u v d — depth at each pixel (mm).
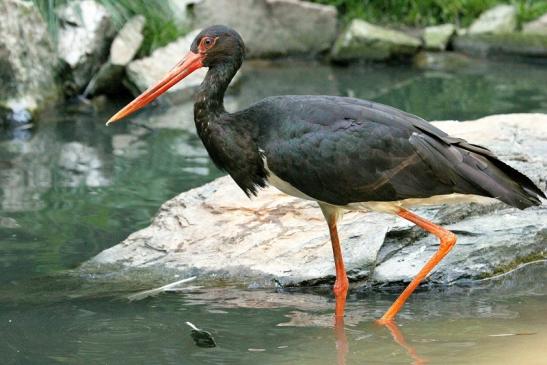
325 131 9617
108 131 17344
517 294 10523
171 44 19969
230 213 11812
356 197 9750
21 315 9930
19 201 13609
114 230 12500
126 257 11414
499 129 13039
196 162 15422
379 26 23406
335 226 10258
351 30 22500
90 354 8953
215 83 10273
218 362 8766
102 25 19484
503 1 23625
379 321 9773
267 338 9336
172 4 20938
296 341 9273
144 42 19938
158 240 11609
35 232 12430
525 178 9641
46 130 17422
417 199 9703
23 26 18266
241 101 18969
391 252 11070
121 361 8789
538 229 11367
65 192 14000
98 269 11195
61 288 10680
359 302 10422
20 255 11648
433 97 19125
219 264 11086
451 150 9516
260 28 22562
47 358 8867
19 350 9047
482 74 21266
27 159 15625
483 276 10891
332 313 10055
